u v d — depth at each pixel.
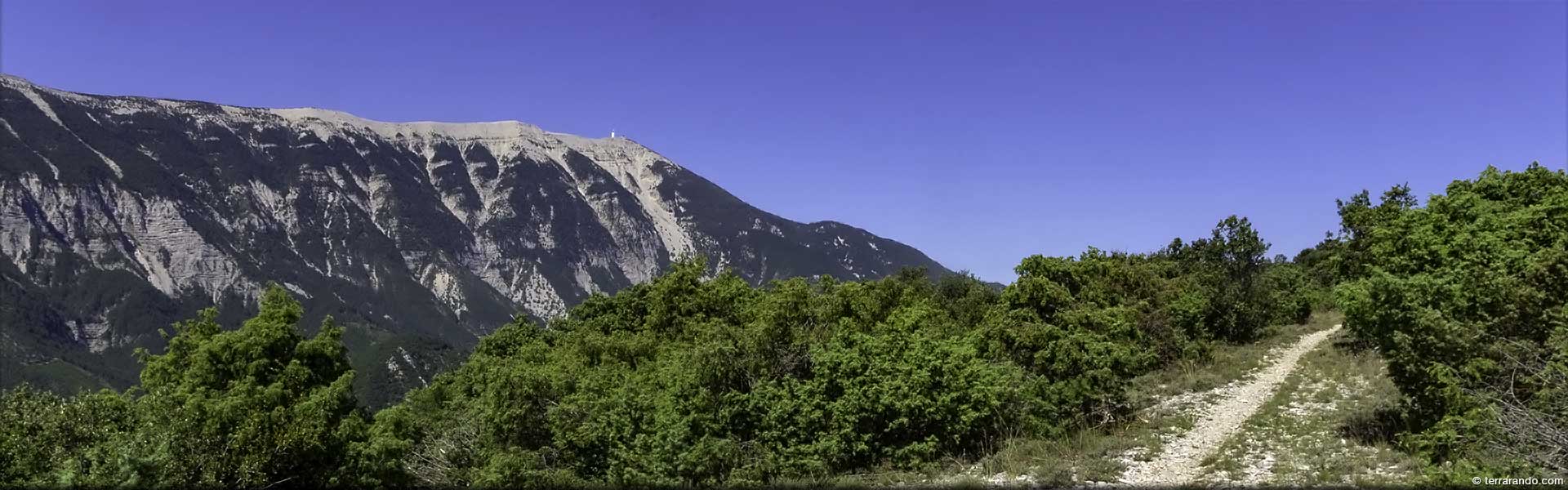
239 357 18.64
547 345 39.22
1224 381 28.19
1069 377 21.98
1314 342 35.59
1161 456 17.52
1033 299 27.23
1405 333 15.50
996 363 22.45
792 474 18.25
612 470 18.95
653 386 22.45
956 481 16.48
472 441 22.38
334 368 19.98
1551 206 22.86
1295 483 14.16
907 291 29.11
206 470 14.33
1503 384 13.20
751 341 21.50
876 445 18.83
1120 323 25.27
